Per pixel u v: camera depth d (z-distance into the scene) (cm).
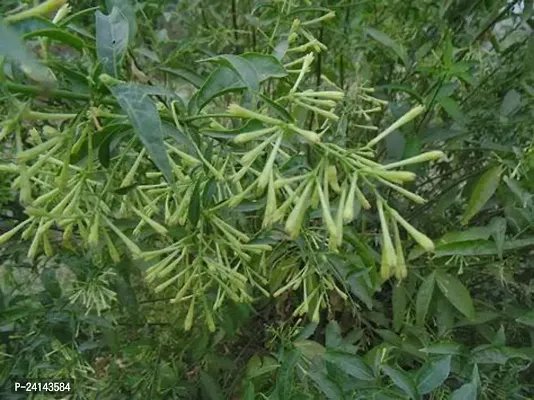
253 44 236
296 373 185
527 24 253
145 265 193
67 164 109
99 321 194
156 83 224
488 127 240
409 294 219
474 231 194
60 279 268
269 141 108
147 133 95
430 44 238
